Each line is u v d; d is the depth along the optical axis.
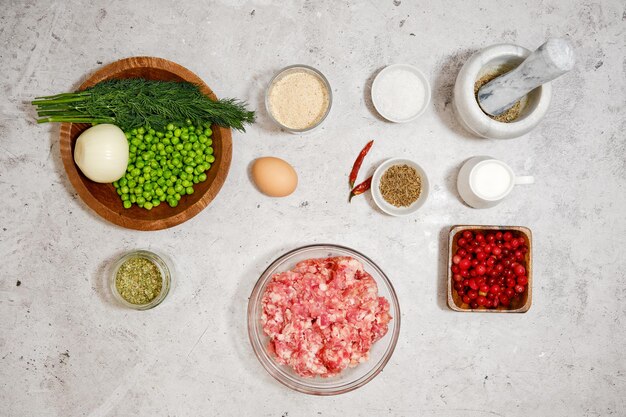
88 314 0.84
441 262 0.84
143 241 0.84
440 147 0.84
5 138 0.84
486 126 0.76
